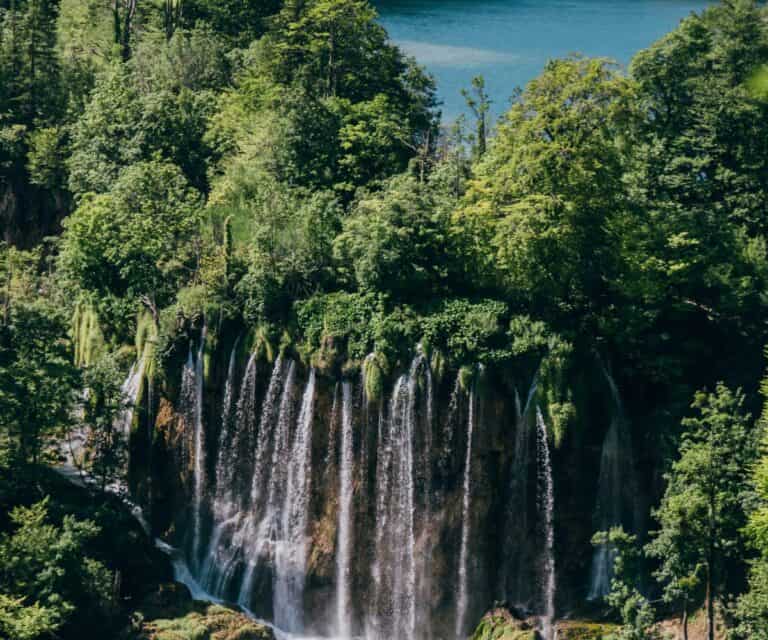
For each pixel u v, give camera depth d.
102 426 87.75
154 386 89.62
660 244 82.81
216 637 79.25
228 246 88.56
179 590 83.50
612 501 81.31
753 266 84.50
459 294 83.94
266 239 87.25
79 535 77.38
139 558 84.19
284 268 86.44
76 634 75.19
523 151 80.38
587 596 81.00
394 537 83.31
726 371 83.31
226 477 88.44
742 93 89.19
